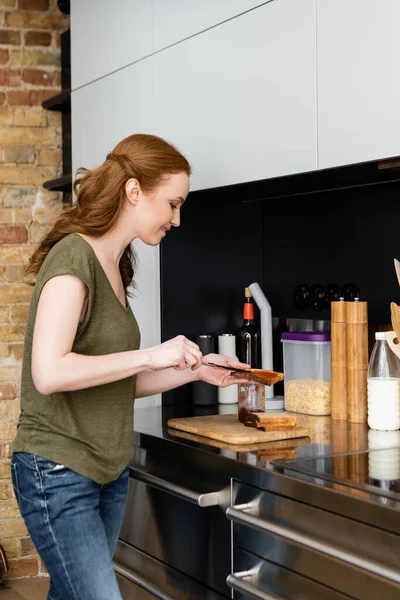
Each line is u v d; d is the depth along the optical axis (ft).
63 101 11.39
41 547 5.83
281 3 7.41
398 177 7.90
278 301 9.85
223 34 8.14
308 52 7.16
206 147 8.48
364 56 6.61
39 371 5.47
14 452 5.93
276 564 6.17
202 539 7.01
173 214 6.34
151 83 9.25
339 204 8.95
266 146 7.70
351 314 7.86
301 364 8.52
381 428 7.48
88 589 5.76
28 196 12.17
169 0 8.87
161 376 7.19
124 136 9.75
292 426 7.36
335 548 5.47
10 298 12.10
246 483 6.43
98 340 5.87
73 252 5.72
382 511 5.11
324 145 7.05
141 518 7.89
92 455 5.88
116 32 9.84
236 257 9.78
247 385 7.73
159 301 9.29
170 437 7.48
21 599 11.37
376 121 6.53
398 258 8.26
